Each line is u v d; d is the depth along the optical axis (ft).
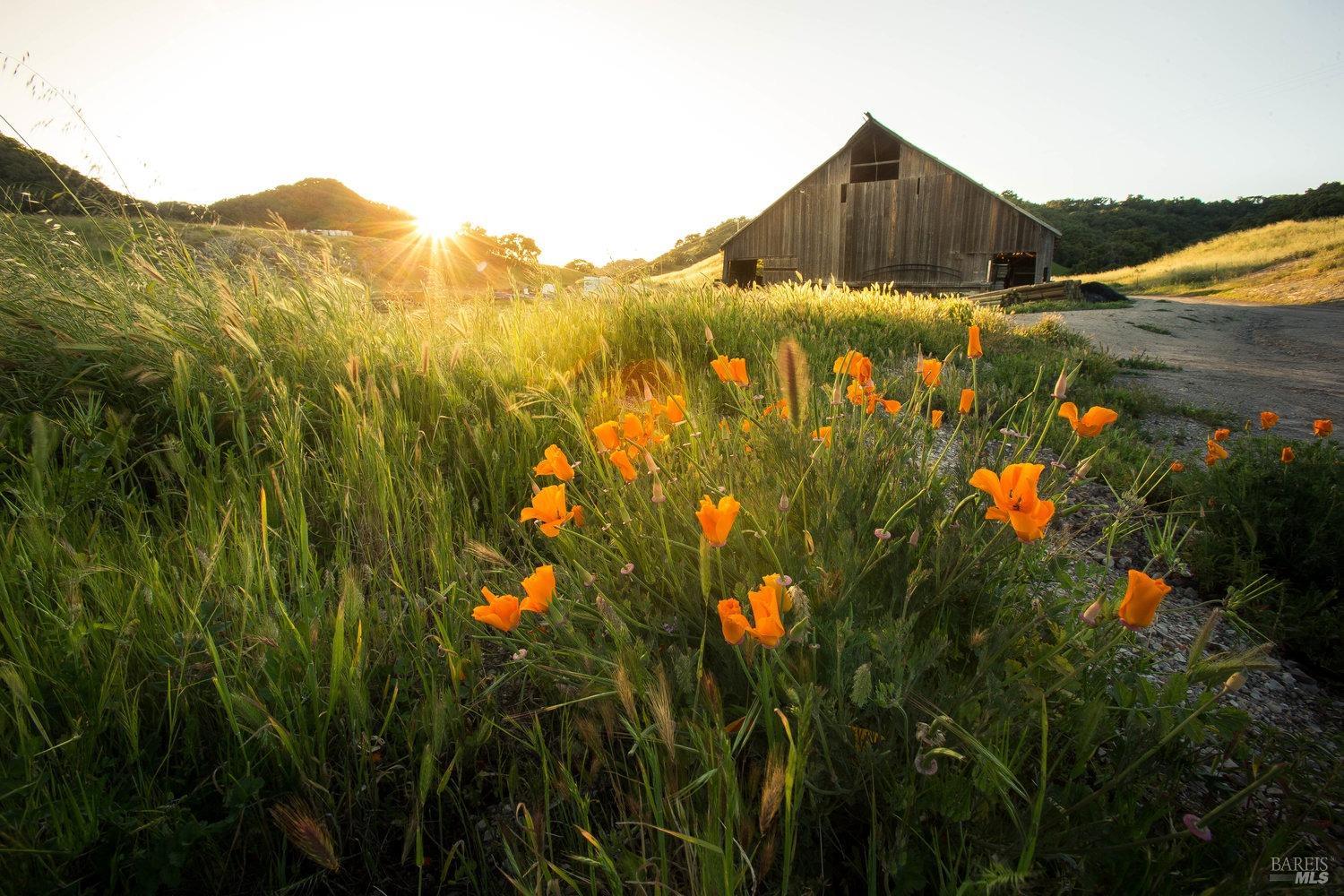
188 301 10.18
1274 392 25.35
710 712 4.36
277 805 3.68
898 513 5.54
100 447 7.32
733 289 22.41
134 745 4.33
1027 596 5.94
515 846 4.29
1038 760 4.33
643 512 6.24
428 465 8.50
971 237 80.23
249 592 5.24
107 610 5.05
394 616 5.86
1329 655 7.07
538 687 5.64
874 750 4.15
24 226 9.99
